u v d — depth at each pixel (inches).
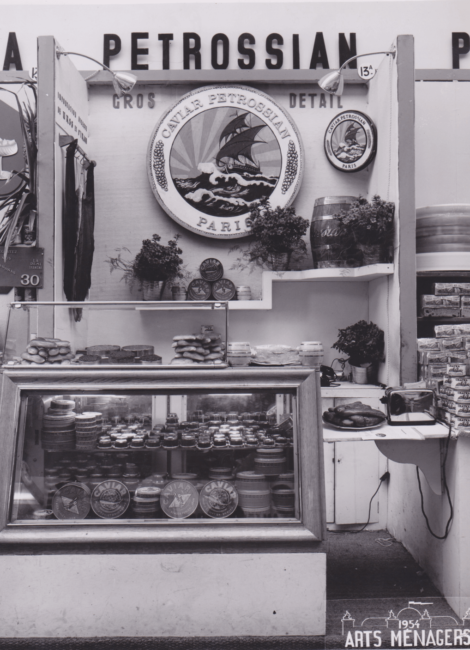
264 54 171.0
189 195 166.9
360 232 145.6
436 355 130.1
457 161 167.9
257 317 168.1
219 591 98.7
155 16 171.2
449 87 167.6
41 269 134.0
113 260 168.4
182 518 102.5
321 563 98.6
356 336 154.7
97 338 124.2
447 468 114.7
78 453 108.4
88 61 170.4
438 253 143.6
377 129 161.8
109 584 98.7
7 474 98.9
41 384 102.0
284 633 99.0
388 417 120.5
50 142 134.6
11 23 171.6
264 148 167.2
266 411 108.0
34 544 97.7
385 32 171.0
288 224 155.1
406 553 139.0
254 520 99.3
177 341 108.7
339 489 153.0
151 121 169.0
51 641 98.0
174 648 96.3
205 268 165.6
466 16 171.6
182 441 107.0
